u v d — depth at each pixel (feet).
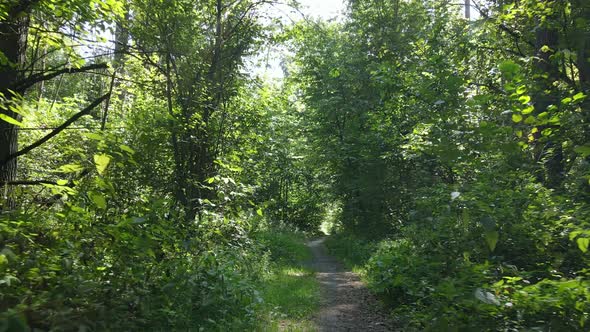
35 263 14.29
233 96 41.27
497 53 37.52
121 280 17.07
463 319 15.34
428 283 20.34
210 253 24.41
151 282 19.17
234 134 39.45
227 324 22.24
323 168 83.82
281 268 47.91
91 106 18.97
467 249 19.44
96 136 14.38
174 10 34.50
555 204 19.71
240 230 28.73
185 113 35.24
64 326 13.05
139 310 17.35
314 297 32.76
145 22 35.01
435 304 17.01
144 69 39.52
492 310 14.69
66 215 16.38
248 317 23.99
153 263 19.60
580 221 17.79
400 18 70.18
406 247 29.09
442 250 20.25
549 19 27.99
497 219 18.75
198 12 40.14
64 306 13.74
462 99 20.92
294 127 81.71
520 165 21.68
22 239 14.85
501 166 21.21
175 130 29.91
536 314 14.29
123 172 24.44
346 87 74.54
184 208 29.78
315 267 56.24
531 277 18.48
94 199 15.08
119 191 21.01
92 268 16.55
